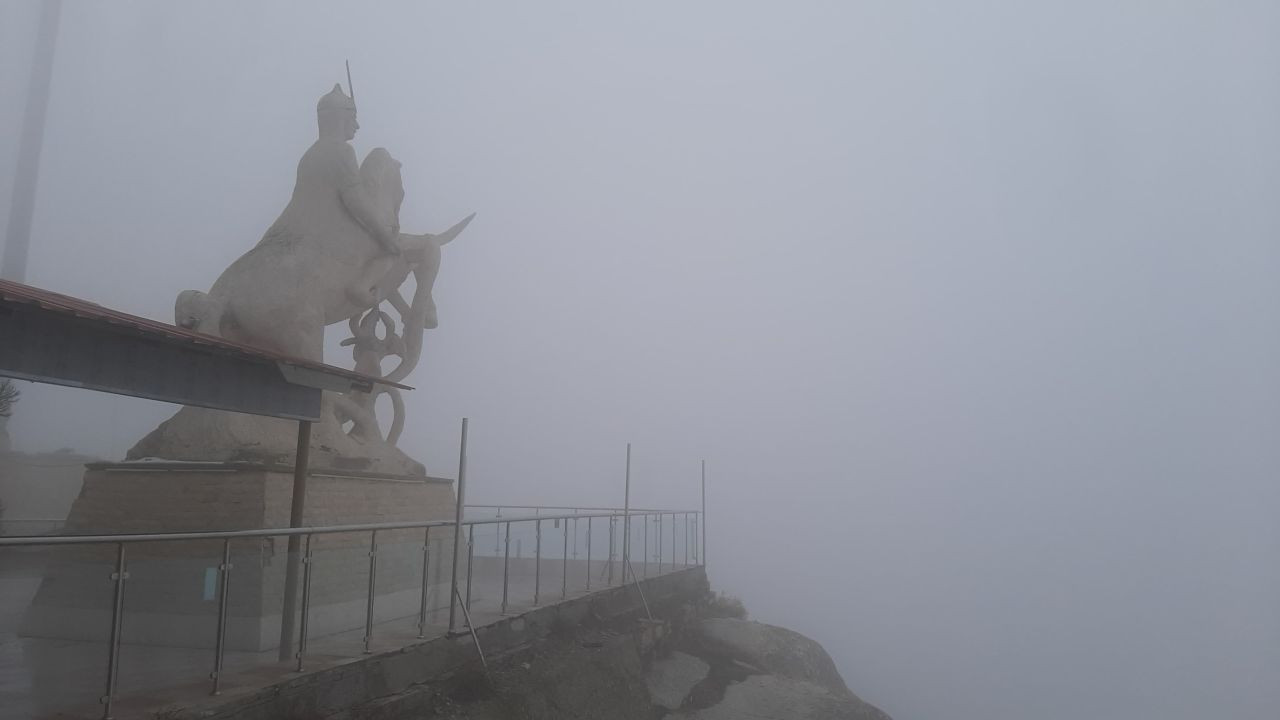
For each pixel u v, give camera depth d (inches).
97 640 308.3
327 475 534.3
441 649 475.2
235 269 611.8
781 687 809.5
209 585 349.4
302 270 615.2
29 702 300.2
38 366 293.9
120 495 496.1
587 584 754.2
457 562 503.2
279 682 355.9
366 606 455.2
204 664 345.1
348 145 663.8
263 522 470.3
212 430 534.9
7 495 475.8
